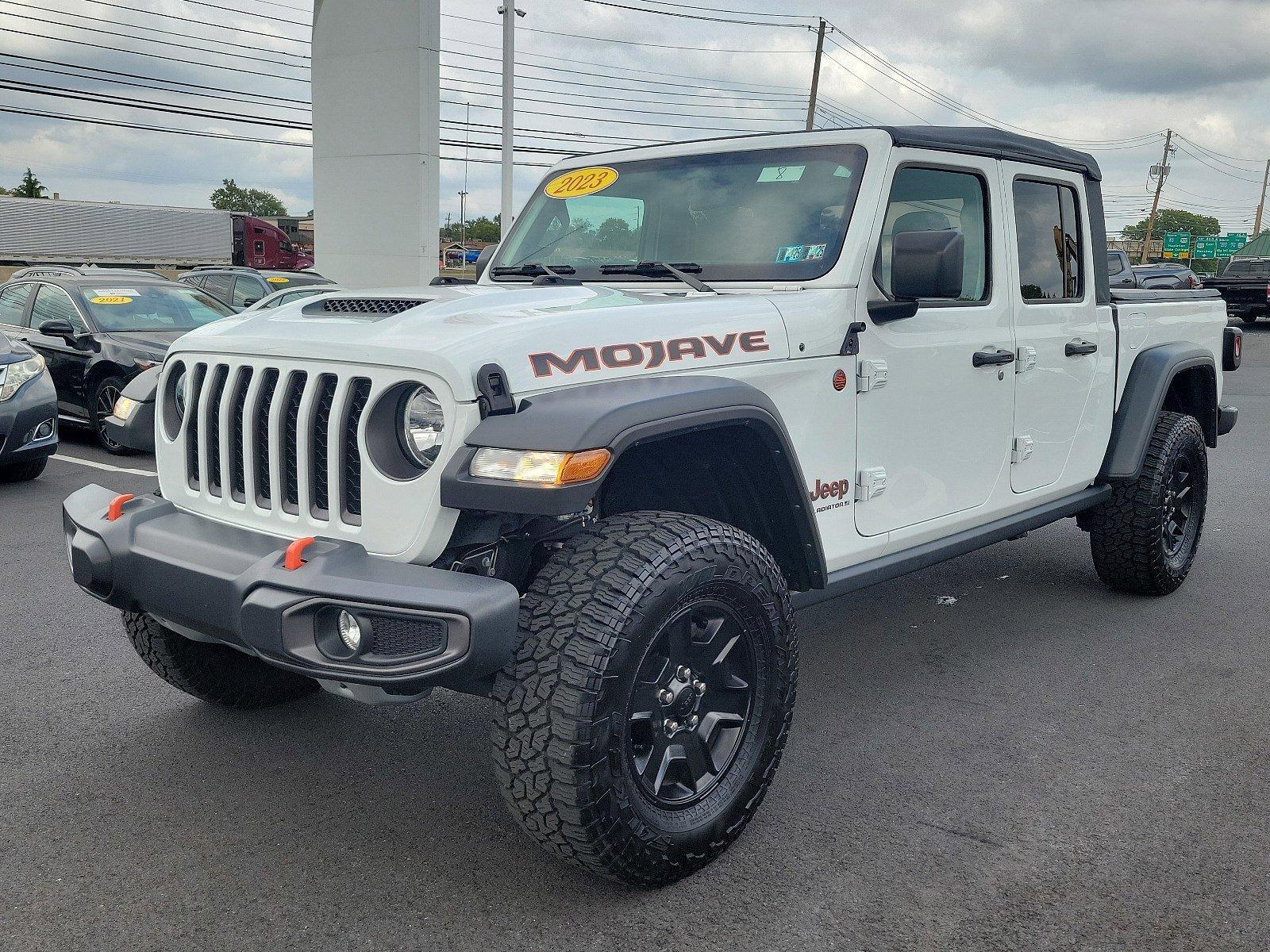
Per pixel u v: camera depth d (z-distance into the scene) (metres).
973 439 3.86
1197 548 5.64
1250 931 2.50
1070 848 2.87
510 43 20.61
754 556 2.75
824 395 3.21
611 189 3.95
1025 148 4.01
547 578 2.53
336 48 21.09
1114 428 4.77
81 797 3.14
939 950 2.43
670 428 2.53
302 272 17.92
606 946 2.45
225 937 2.47
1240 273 27.08
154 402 3.26
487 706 3.88
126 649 4.41
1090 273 4.51
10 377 7.57
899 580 5.54
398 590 2.30
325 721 3.72
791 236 3.45
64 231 37.50
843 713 3.80
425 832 2.96
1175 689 4.03
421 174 20.77
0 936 2.46
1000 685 4.08
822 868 2.78
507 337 2.55
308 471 2.68
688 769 2.69
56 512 6.93
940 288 3.06
